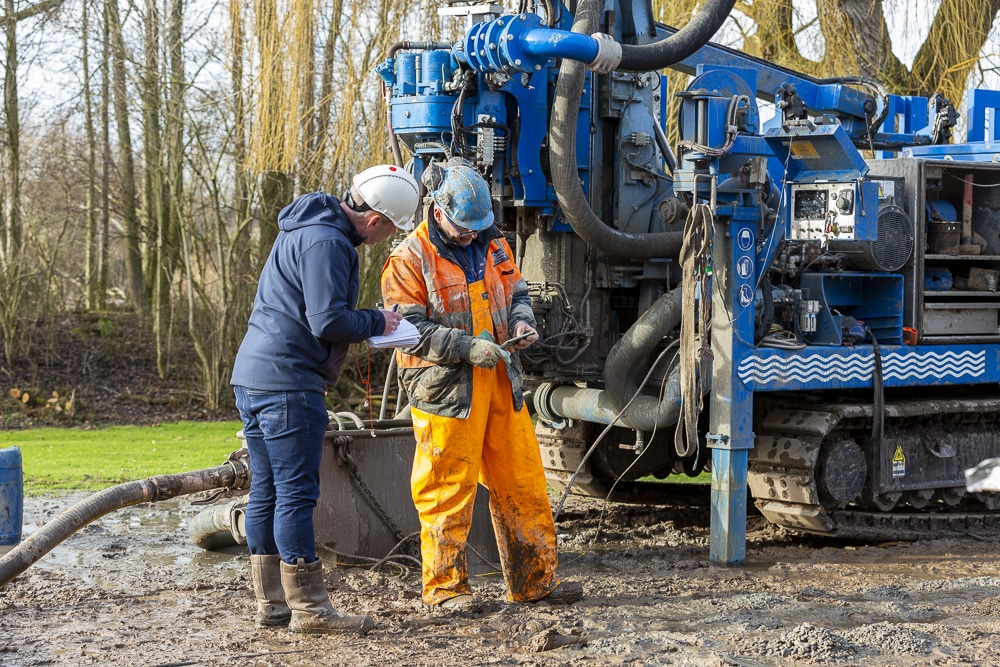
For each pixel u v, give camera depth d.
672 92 12.82
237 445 11.62
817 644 4.53
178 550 6.78
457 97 6.49
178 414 14.94
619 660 4.41
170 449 11.23
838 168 6.37
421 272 5.12
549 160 6.60
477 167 6.44
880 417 6.97
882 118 8.32
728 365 6.26
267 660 4.37
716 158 6.08
